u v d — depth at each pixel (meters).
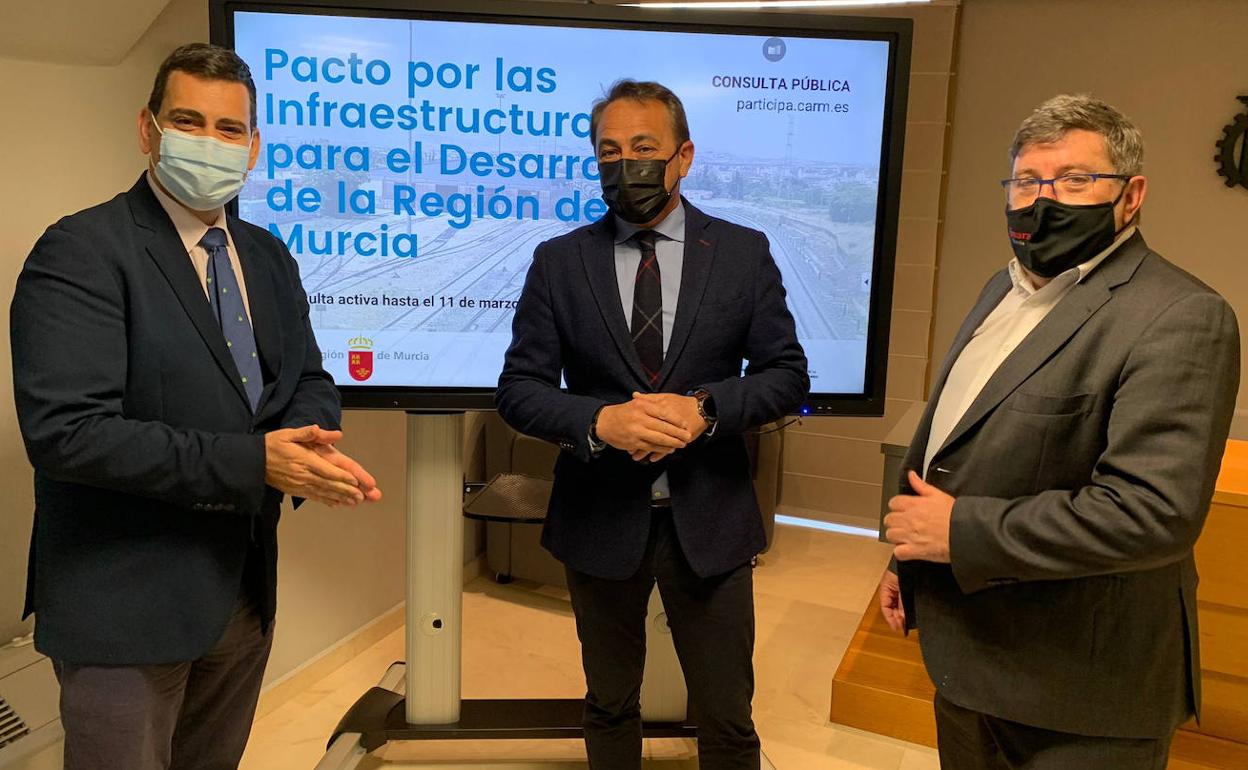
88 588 1.34
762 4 3.77
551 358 1.72
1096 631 1.25
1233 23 3.38
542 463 3.25
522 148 2.04
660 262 1.68
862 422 4.18
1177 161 3.54
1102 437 1.23
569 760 2.40
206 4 2.23
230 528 1.44
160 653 1.37
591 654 1.80
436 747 2.45
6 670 1.75
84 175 1.95
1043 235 1.27
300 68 1.95
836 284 2.13
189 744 1.64
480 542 3.61
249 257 1.57
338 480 1.38
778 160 2.06
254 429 1.48
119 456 1.26
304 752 2.36
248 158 1.47
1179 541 1.14
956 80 3.80
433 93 1.99
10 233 1.81
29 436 1.27
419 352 2.09
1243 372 3.52
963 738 1.47
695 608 1.71
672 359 1.63
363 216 2.02
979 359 1.44
